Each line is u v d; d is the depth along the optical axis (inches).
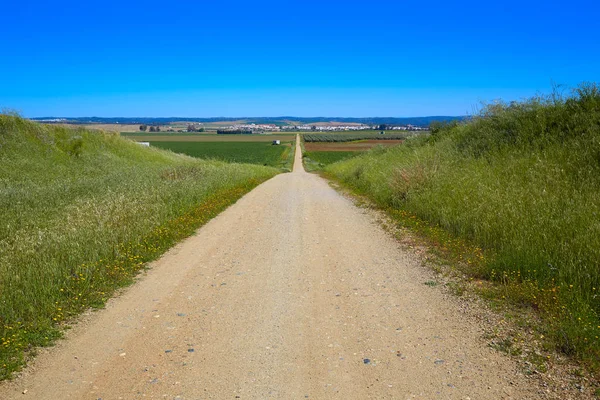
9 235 387.2
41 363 170.4
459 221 362.9
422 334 191.5
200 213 494.3
